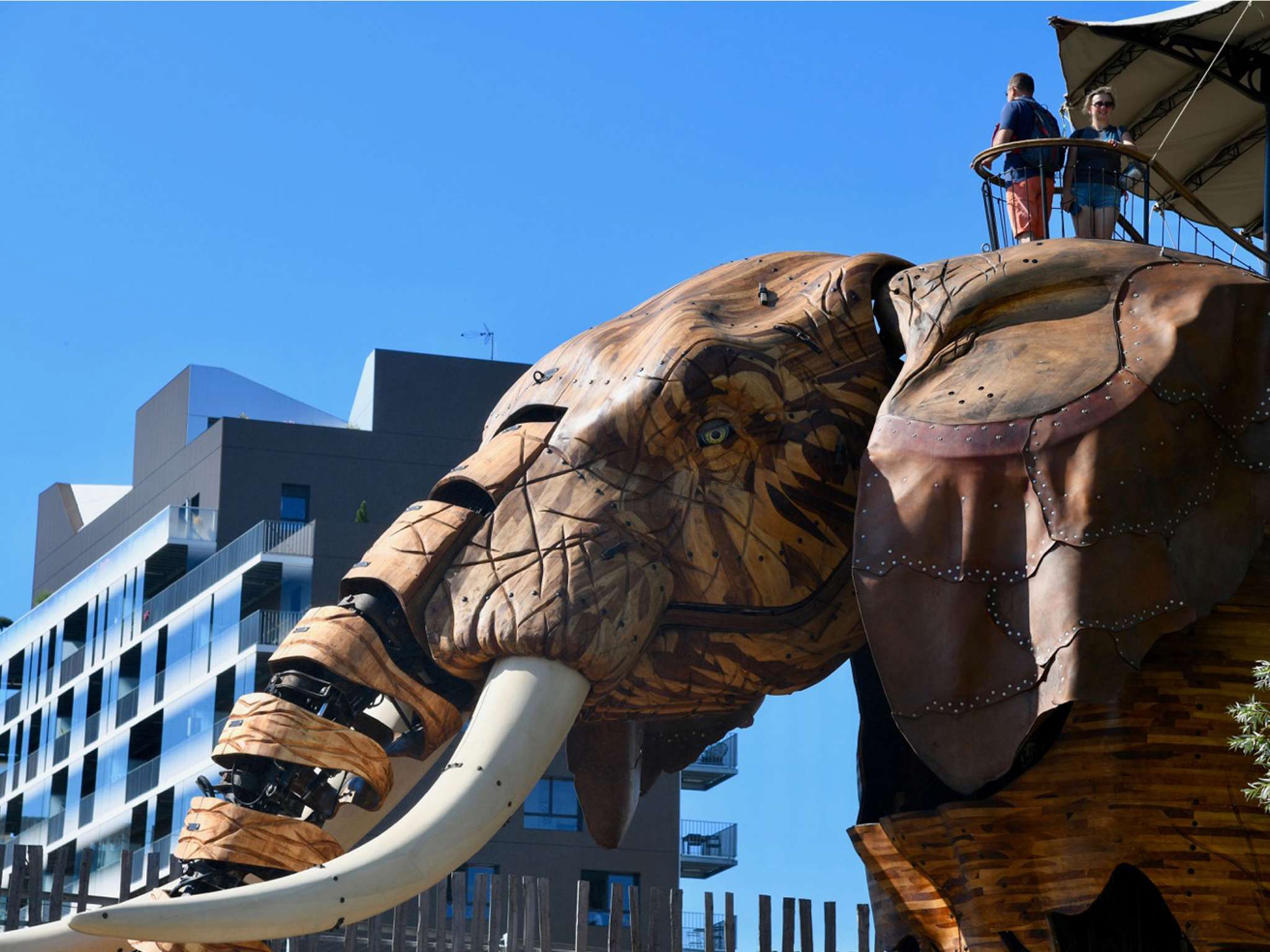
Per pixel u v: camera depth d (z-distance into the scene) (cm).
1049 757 988
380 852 916
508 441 1055
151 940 866
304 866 939
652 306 1104
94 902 1113
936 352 1012
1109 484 934
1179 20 1296
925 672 946
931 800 1103
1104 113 1160
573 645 979
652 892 1285
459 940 1241
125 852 1119
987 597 945
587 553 1003
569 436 1041
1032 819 985
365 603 1007
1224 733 978
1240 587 998
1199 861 966
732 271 1116
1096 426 945
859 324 1073
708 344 1036
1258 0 1265
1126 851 966
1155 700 978
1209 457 955
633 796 1116
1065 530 930
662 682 1029
